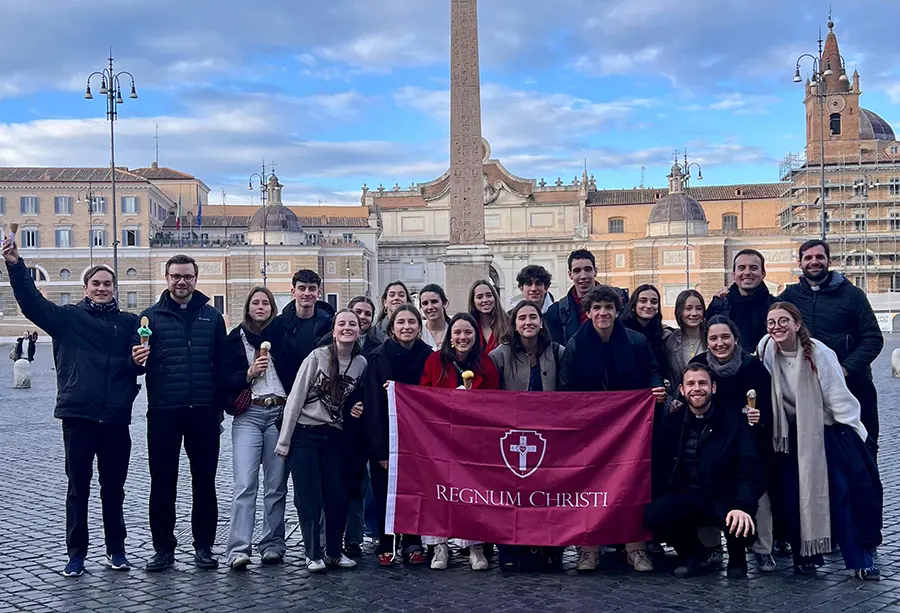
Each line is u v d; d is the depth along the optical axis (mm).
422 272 76688
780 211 74812
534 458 7469
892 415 17781
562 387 7699
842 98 65875
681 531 7262
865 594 6695
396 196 78250
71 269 68188
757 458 7031
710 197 77562
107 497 7660
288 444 7449
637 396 7473
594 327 7559
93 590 7055
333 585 7109
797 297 8188
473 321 7773
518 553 7520
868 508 7125
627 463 7406
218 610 6523
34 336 40938
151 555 8156
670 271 69562
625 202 75750
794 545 7203
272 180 71938
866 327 7855
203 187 84562
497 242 75500
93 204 68500
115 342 7570
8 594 6973
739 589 6852
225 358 7785
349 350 7730
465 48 19125
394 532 7555
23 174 69250
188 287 7711
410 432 7660
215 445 7801
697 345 7926
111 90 40719
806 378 7129
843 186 65062
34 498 10727
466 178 19094
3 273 67688
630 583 7070
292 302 8203
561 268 74875
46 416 19359
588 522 7352
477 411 7566
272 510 7863
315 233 74688
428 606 6535
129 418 7684
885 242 64562
